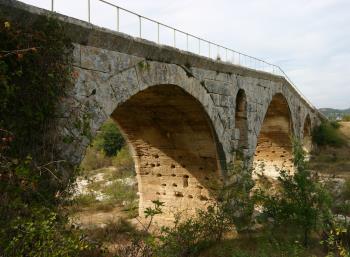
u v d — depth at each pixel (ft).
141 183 65.67
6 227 22.03
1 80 23.86
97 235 51.60
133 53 37.65
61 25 29.45
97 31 32.63
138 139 62.28
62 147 29.78
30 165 26.09
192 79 47.96
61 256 22.31
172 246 42.96
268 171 104.53
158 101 51.06
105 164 129.80
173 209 62.54
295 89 95.35
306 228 49.75
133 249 36.17
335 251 45.50
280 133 99.86
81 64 32.17
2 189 23.03
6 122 25.68
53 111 28.84
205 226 51.24
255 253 46.29
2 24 25.39
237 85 59.72
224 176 56.90
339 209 64.44
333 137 139.95
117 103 35.73
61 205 28.40
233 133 58.34
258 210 68.13
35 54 27.07
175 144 59.88
